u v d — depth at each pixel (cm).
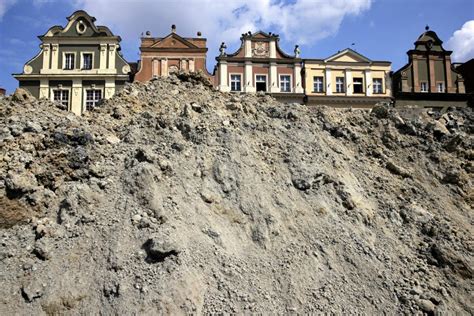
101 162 2028
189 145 2208
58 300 1455
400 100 4912
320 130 2725
